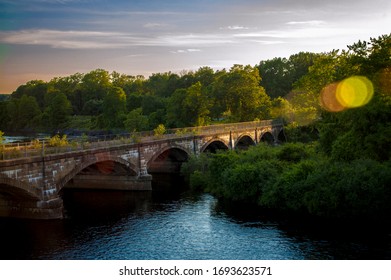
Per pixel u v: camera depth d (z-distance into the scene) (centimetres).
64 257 3788
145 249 3962
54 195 4962
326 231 4319
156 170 8644
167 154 8231
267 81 17738
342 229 4366
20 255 3834
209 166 6594
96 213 5275
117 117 15325
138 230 4550
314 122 9088
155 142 6850
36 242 4184
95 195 6353
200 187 6731
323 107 7062
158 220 4919
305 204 4912
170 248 3969
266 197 5272
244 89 12900
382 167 4697
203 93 13088
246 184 5625
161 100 15700
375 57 5319
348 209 4622
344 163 5069
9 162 4319
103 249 3981
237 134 9600
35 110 19150
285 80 17238
